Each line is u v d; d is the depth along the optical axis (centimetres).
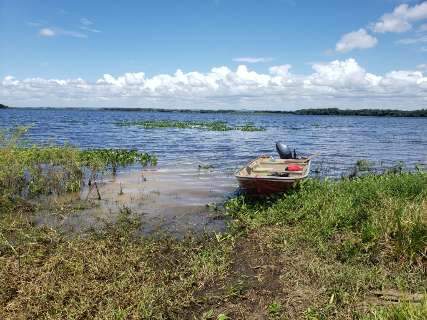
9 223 892
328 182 1103
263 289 610
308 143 3397
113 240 792
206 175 1603
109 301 557
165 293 587
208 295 596
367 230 721
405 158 2355
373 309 505
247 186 1066
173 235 852
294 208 957
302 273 640
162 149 2617
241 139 3653
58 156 1472
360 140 3838
